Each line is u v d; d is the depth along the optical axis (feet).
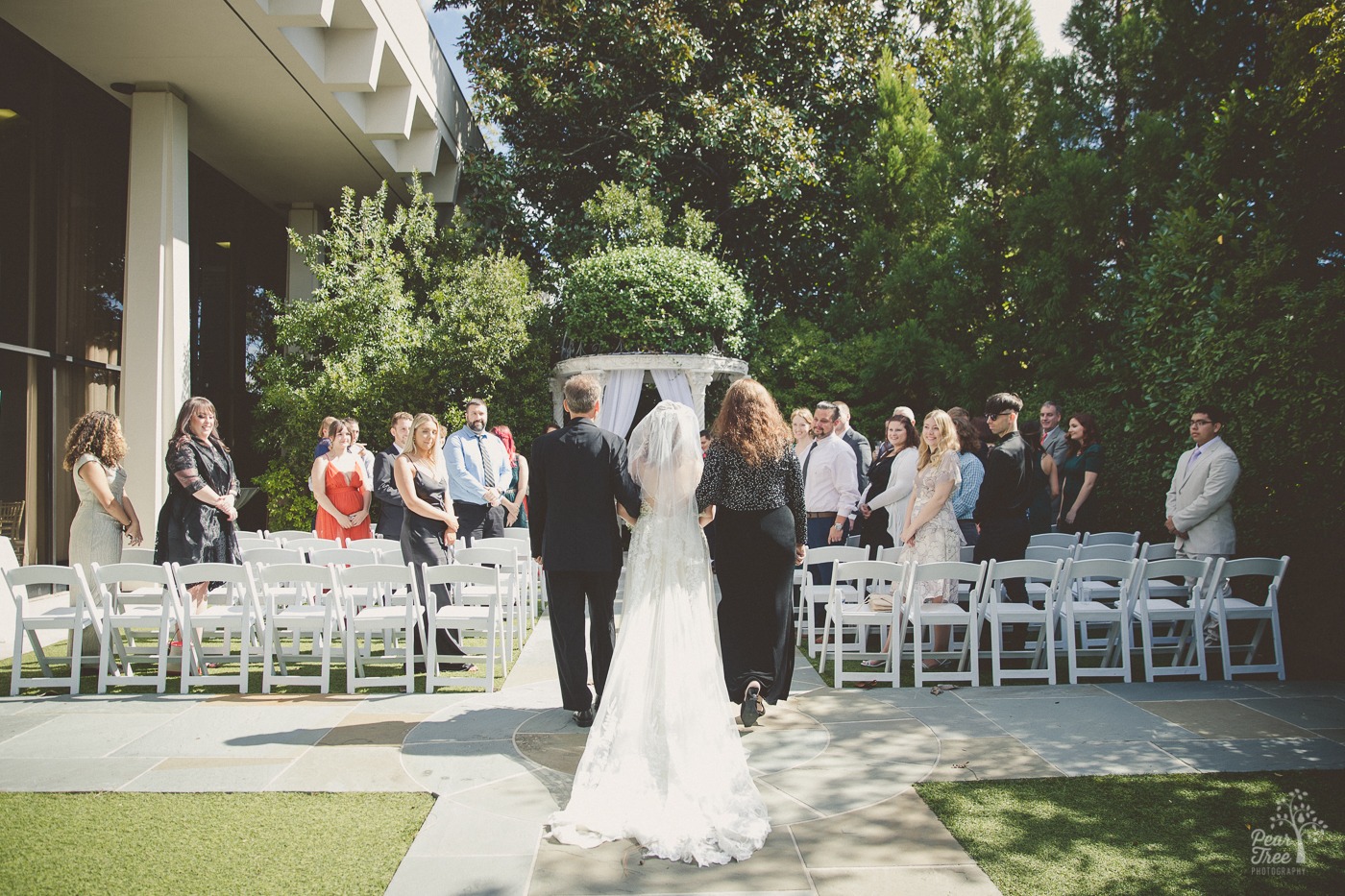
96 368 32.60
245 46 29.22
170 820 10.65
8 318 27.81
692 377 37.93
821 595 19.26
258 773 12.22
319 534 23.18
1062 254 33.94
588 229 44.57
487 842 10.11
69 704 15.60
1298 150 22.08
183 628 16.25
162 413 31.35
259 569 16.16
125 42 28.91
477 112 47.19
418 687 16.88
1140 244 29.50
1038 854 9.72
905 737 13.69
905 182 44.21
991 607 16.63
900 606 16.66
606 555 14.11
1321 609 20.21
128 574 16.20
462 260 41.06
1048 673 16.80
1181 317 25.50
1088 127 36.35
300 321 36.42
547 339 41.45
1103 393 31.12
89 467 18.39
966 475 19.26
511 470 26.50
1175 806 10.96
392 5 33.83
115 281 34.14
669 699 11.60
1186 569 16.81
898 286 40.78
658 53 44.93
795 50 50.24
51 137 29.89
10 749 13.19
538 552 14.53
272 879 9.17
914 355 39.22
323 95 33.37
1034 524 24.23
